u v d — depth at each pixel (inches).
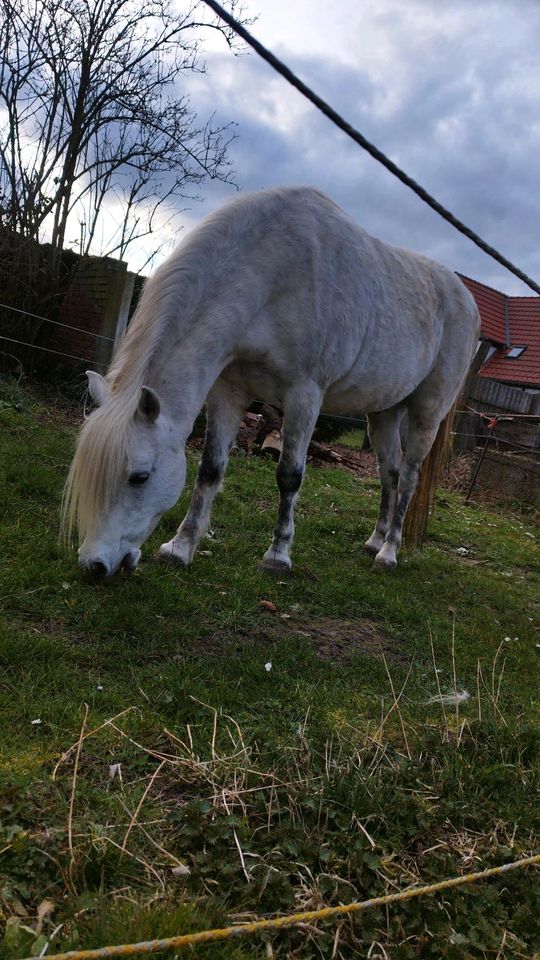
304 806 78.5
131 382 123.0
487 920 69.1
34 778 74.0
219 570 155.9
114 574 134.6
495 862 78.2
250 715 99.1
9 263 305.3
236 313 138.4
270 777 82.7
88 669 102.3
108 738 85.5
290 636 133.1
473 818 84.8
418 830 80.4
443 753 96.0
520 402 485.7
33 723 83.7
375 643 142.4
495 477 419.2
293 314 147.7
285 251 145.9
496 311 966.4
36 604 117.1
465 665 140.5
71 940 54.9
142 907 60.2
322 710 105.2
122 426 117.4
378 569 195.6
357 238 165.3
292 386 154.3
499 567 252.8
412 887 71.1
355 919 64.3
